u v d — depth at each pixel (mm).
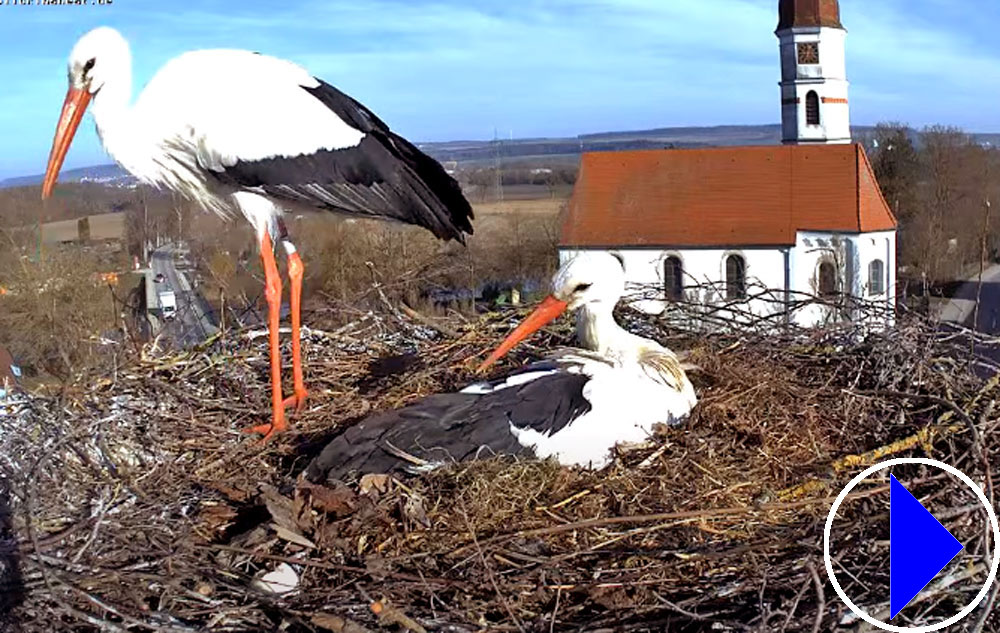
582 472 4184
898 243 33125
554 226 30234
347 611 3227
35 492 3885
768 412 4805
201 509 4098
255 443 4789
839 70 39312
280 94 5113
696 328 6406
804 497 4008
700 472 4207
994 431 4480
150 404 5055
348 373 5848
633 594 3402
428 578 3363
